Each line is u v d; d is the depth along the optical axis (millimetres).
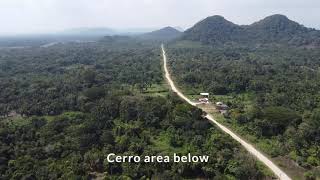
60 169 108562
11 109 182875
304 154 114125
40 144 127938
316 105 163750
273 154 116625
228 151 113688
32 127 143250
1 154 118312
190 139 126500
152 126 141125
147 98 171500
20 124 153250
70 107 176375
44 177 105500
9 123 155625
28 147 124750
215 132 132750
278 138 127875
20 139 131625
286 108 157125
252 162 107312
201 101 180625
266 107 160625
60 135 133375
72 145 123750
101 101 173000
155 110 149000
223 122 147875
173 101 164250
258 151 120938
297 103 168000
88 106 171125
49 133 135750
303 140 122312
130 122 147000
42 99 191125
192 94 197625
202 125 135375
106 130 134125
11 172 109250
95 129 134750
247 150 121188
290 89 192750
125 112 152875
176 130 134250
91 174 109438
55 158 118250
